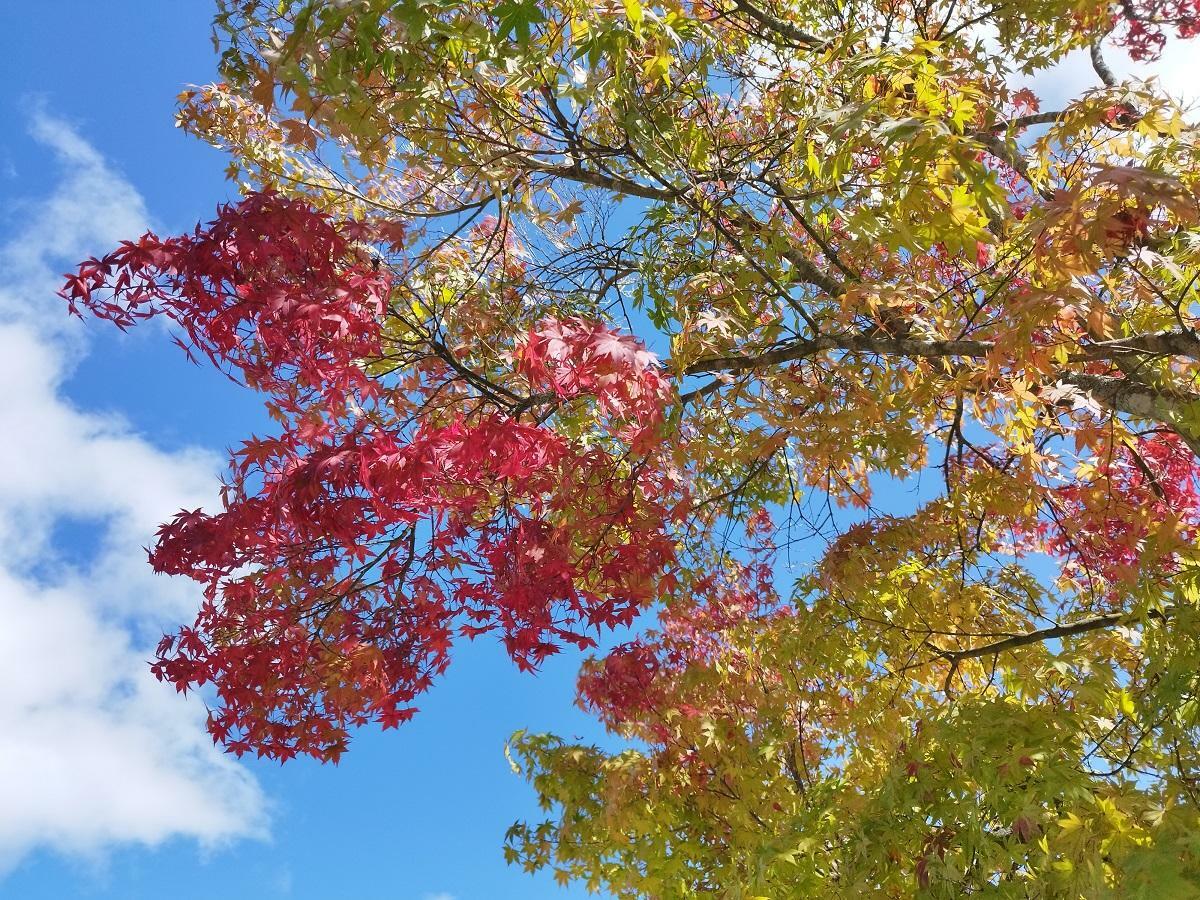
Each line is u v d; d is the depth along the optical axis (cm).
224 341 334
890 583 481
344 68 290
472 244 550
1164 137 334
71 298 305
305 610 428
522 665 422
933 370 400
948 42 466
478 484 394
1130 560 402
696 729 574
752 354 452
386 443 324
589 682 564
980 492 447
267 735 432
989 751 317
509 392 431
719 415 478
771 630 555
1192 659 328
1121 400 333
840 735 577
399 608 434
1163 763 342
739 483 591
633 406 345
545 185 520
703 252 497
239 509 364
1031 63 483
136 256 304
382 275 349
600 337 318
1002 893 295
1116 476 450
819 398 418
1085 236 266
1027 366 307
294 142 363
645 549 417
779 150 471
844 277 461
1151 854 255
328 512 331
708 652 591
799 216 396
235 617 421
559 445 347
